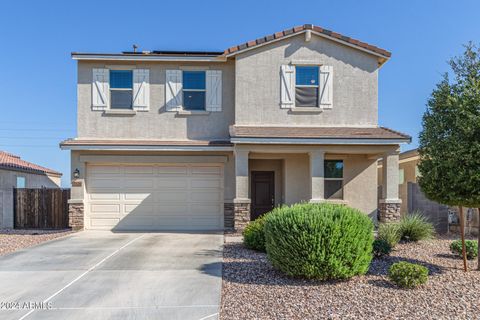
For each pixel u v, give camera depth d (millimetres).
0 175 21344
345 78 16703
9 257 10750
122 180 16750
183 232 15844
